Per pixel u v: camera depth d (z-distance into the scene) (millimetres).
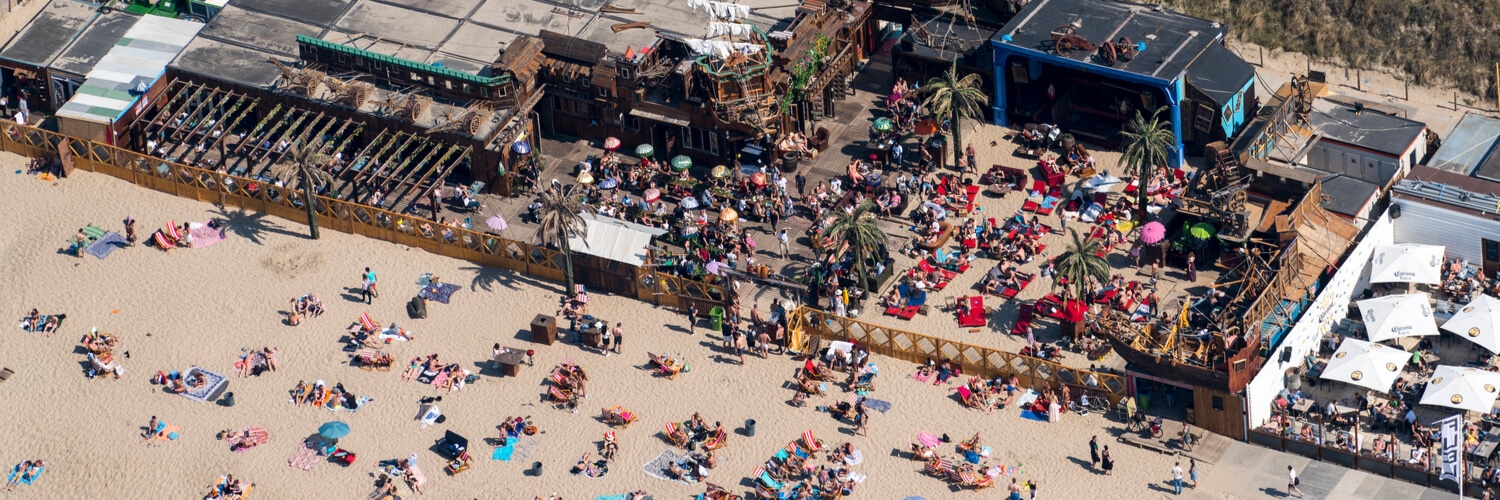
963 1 135125
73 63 134500
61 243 124250
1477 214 117312
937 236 121938
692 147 129875
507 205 126938
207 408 112375
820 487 105938
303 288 120562
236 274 121750
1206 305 115875
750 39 129250
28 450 110312
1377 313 114062
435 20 135125
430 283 120688
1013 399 111500
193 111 133750
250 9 137750
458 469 107812
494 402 112312
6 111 135125
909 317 117062
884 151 127938
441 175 125312
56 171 130250
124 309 119188
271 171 129000
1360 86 133500
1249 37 136375
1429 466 105188
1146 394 110000
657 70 129250
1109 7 131625
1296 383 111875
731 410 111375
